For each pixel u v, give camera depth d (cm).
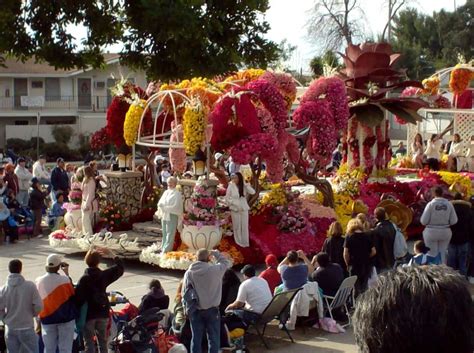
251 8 1087
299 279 1155
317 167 1825
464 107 2689
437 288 217
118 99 1872
